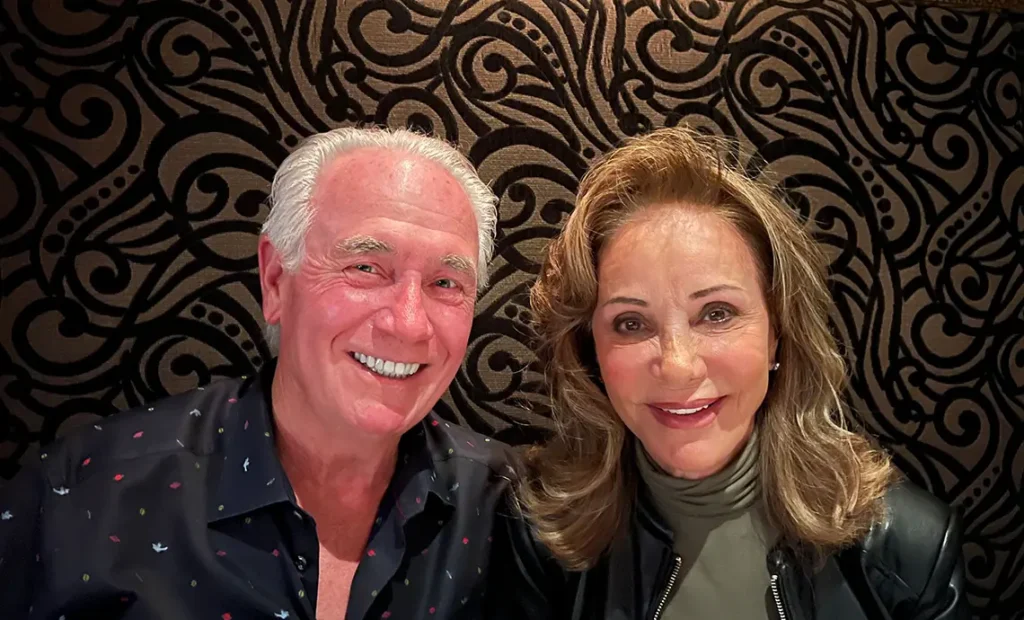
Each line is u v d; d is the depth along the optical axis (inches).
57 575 41.9
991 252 73.9
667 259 43.9
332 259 43.0
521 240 66.5
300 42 64.0
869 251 71.5
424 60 65.4
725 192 46.3
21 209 61.0
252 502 44.7
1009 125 74.7
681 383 43.2
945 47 73.9
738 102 69.8
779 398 48.1
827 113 71.2
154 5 62.6
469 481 52.0
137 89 62.3
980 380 73.2
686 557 48.1
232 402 49.9
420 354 43.5
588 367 51.5
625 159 47.9
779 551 46.7
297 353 44.7
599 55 67.6
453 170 46.8
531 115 66.7
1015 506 73.5
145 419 48.3
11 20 61.2
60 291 61.4
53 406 61.4
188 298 62.8
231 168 63.2
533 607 51.2
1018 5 75.1
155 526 43.9
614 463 49.4
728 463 47.4
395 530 47.3
